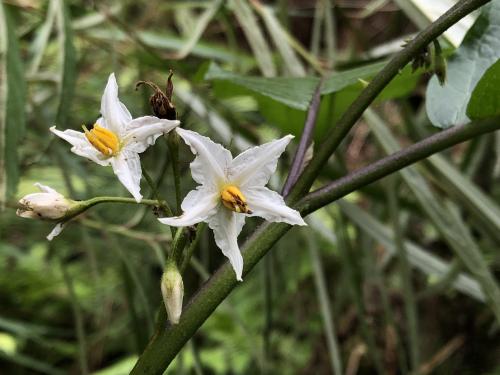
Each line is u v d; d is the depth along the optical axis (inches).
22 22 12.8
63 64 8.5
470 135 4.7
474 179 13.5
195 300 4.3
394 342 15.4
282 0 11.8
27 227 16.8
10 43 7.9
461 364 15.9
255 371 17.1
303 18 21.4
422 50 4.6
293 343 17.1
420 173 10.4
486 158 13.3
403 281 10.0
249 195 4.3
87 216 10.7
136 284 9.5
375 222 10.5
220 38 17.9
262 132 15.4
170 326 4.3
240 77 7.0
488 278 9.0
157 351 4.2
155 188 4.4
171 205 12.6
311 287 17.2
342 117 4.5
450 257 15.6
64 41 8.6
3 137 7.7
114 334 17.5
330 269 16.8
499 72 4.5
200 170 4.2
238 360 16.9
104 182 15.1
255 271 18.2
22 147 11.3
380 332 15.5
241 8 10.7
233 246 4.2
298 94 6.1
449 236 9.3
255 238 4.4
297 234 14.0
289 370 16.8
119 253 9.8
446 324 15.9
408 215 14.6
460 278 11.2
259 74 14.7
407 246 11.3
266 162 4.3
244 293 18.1
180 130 4.2
